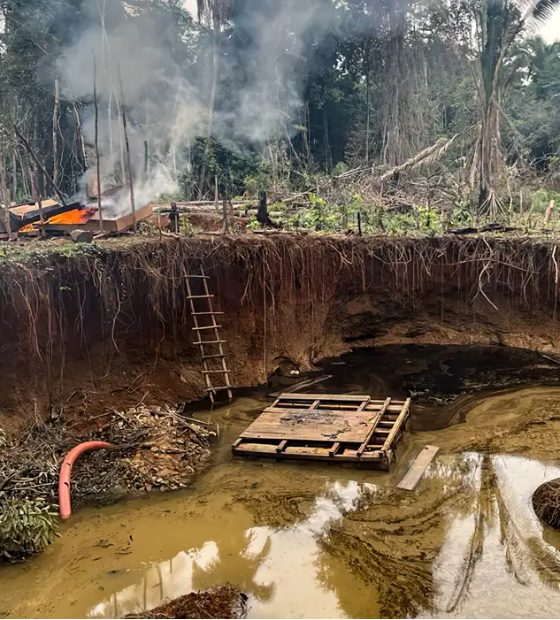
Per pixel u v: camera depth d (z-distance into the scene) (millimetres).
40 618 4277
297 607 4281
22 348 7164
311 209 13148
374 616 4172
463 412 8422
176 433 7422
